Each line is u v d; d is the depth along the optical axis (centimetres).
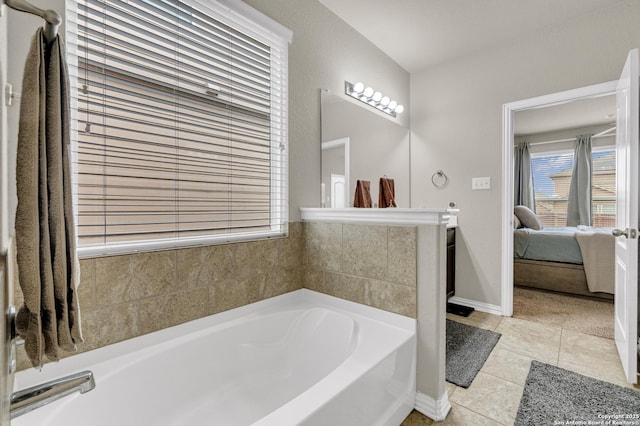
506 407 161
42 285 58
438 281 154
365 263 180
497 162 290
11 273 69
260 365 170
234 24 175
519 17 249
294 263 208
